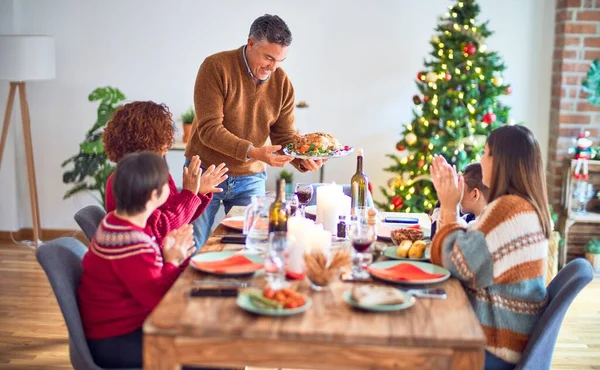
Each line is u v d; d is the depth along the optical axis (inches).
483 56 192.7
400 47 218.1
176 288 86.4
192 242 95.8
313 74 221.0
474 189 111.7
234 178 147.9
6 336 150.9
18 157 227.3
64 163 215.9
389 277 90.4
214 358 75.8
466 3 194.1
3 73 200.8
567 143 208.8
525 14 213.9
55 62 221.5
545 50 215.0
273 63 140.4
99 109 207.9
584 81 203.5
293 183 222.5
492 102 193.9
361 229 92.0
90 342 92.4
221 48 220.5
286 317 77.4
